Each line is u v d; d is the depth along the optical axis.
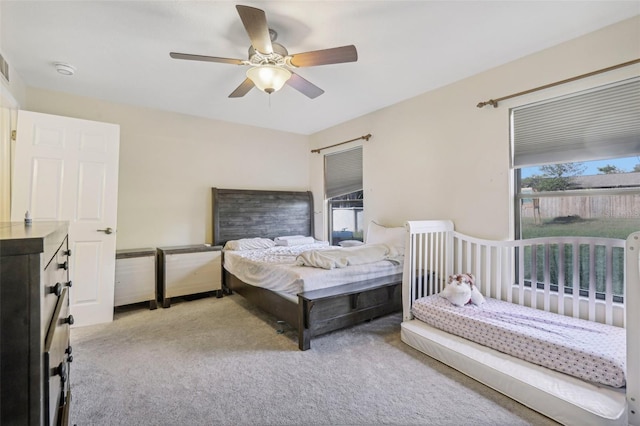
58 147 2.97
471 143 3.09
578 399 1.59
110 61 2.74
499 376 1.89
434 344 2.30
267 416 1.70
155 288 3.61
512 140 2.83
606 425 1.46
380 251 3.25
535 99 2.63
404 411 1.74
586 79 2.35
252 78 2.38
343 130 4.73
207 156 4.48
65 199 2.99
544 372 1.84
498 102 2.87
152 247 4.03
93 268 3.13
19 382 0.63
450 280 2.85
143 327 3.00
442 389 1.94
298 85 2.61
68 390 1.36
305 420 1.67
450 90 3.27
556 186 2.63
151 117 4.02
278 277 2.86
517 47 2.54
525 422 1.64
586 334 1.97
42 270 0.66
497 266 2.84
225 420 1.67
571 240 2.37
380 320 3.12
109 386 1.98
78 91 3.43
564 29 2.29
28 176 2.82
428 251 3.39
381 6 2.00
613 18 2.16
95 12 2.05
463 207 3.16
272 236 4.93
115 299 3.37
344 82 3.23
